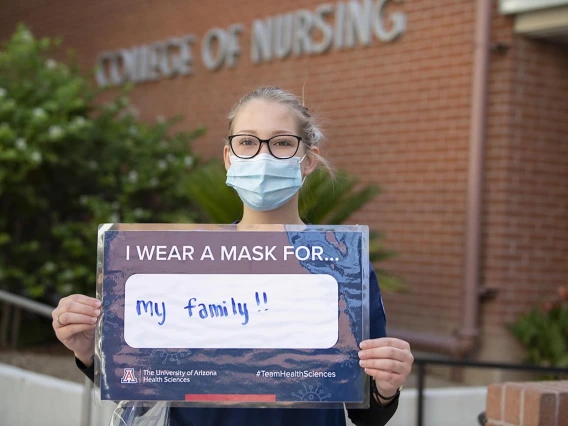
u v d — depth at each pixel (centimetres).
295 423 215
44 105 734
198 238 213
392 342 204
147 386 211
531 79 668
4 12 1238
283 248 213
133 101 1030
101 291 212
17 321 749
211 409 216
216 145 913
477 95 663
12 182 726
